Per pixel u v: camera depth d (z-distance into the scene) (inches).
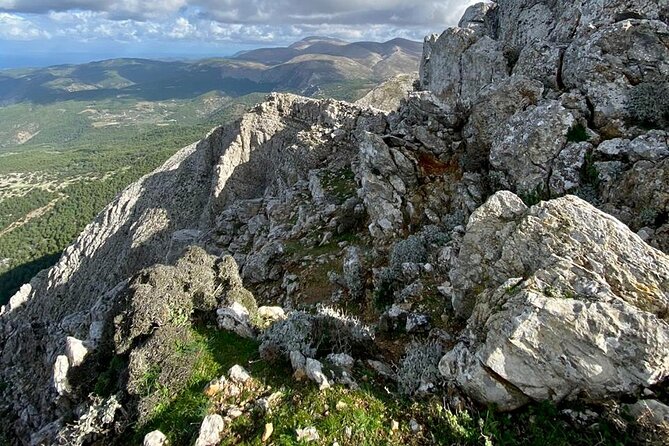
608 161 564.4
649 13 757.9
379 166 831.1
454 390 298.2
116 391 374.3
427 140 829.8
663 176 481.4
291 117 1820.9
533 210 354.3
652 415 234.2
